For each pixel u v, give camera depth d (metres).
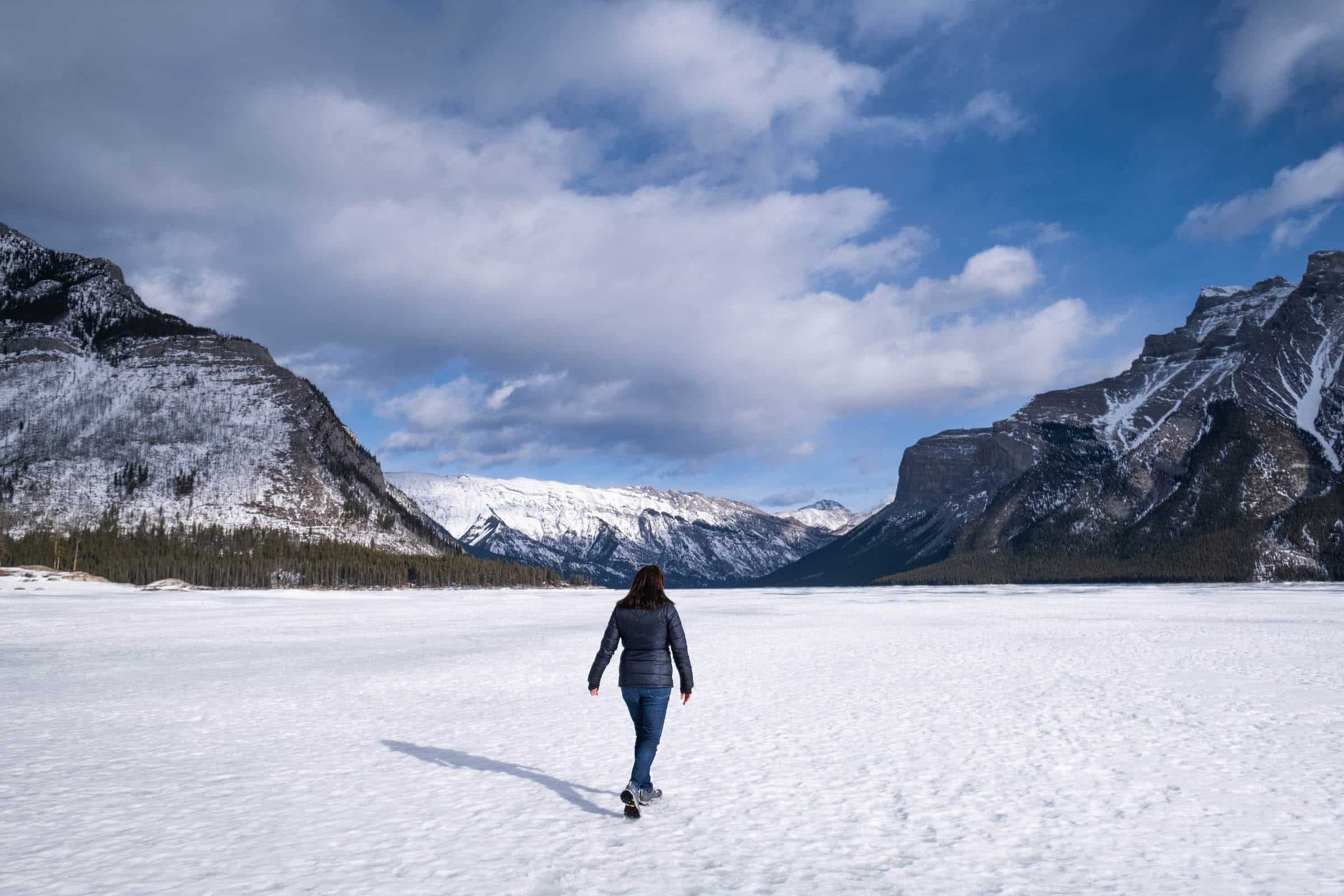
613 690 22.88
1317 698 19.41
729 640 42.38
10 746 14.95
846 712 18.42
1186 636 40.78
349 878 8.04
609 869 8.34
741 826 9.88
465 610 89.31
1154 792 11.23
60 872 8.17
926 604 104.31
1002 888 7.67
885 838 9.35
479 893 7.61
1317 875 7.92
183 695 21.92
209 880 7.96
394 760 13.75
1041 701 19.59
